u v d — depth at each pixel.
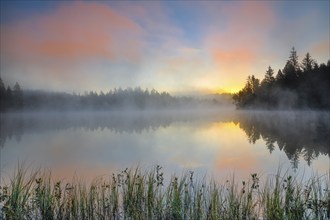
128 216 8.17
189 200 8.22
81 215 8.19
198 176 14.23
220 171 15.67
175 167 17.23
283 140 29.91
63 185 12.03
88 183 12.73
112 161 20.33
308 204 7.78
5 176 14.37
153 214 8.14
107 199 8.84
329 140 28.69
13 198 7.95
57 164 19.53
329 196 8.23
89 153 24.73
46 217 7.96
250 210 7.85
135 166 17.98
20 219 7.66
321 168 16.22
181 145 28.72
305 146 25.41
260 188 10.64
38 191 8.38
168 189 8.70
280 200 8.16
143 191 9.09
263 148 25.19
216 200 7.91
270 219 7.49
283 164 17.66
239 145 27.62
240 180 13.00
